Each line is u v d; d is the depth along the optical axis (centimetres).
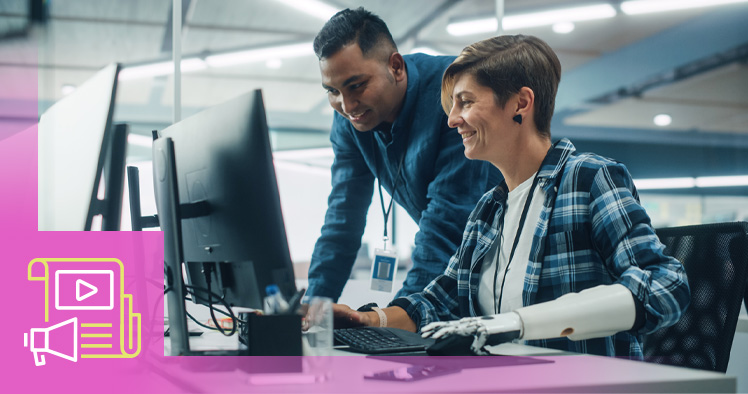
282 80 639
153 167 104
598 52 601
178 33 212
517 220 126
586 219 113
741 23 525
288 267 89
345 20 156
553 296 115
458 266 136
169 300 98
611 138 944
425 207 178
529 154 122
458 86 120
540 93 119
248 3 443
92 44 513
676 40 568
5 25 404
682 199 992
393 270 179
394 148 173
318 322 85
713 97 758
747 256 121
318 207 623
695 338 125
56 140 115
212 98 690
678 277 98
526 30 535
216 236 101
